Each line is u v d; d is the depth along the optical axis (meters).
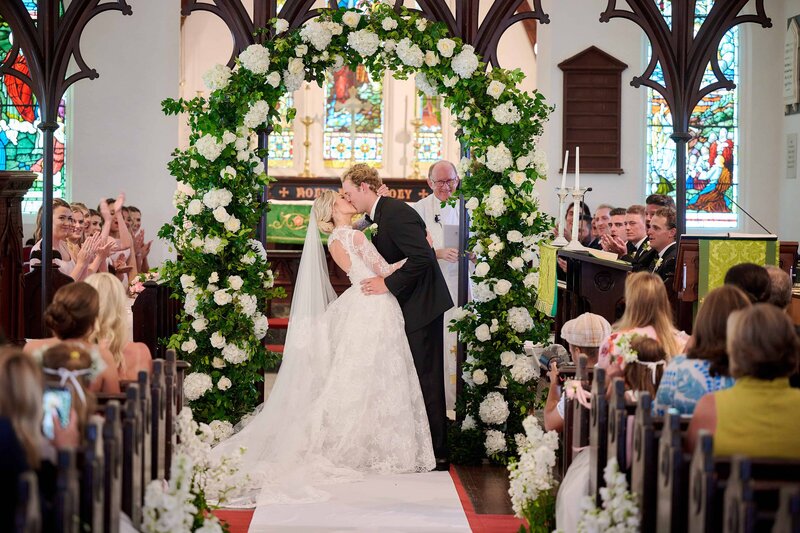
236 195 6.89
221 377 6.88
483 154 6.99
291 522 5.51
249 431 6.67
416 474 6.71
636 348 4.43
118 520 3.54
